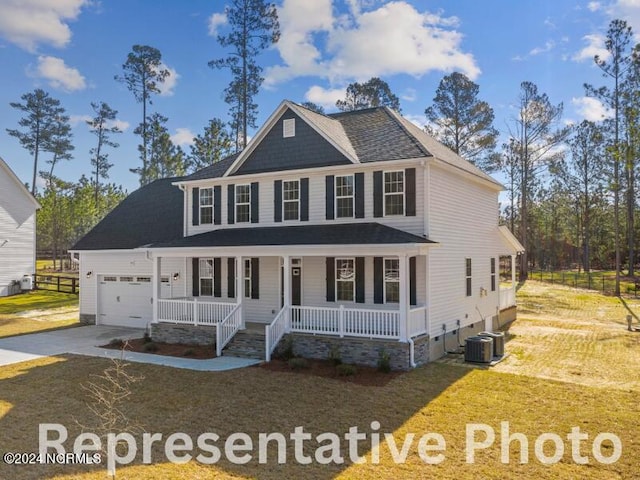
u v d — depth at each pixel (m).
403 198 16.30
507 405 10.77
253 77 39.00
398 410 10.41
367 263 16.80
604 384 12.59
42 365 14.80
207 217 21.05
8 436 9.09
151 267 22.17
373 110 21.16
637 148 30.23
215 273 20.14
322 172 17.94
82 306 24.23
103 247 23.36
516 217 58.84
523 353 16.53
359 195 17.16
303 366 14.04
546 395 11.52
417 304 15.88
